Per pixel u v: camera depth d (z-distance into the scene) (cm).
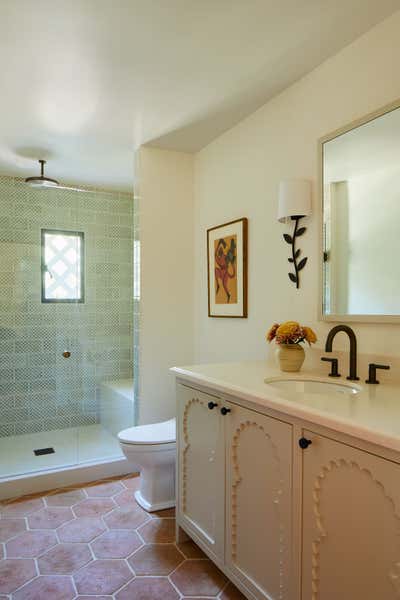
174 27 165
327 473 116
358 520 106
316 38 173
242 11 155
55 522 222
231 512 159
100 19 159
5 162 320
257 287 238
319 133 194
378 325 164
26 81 203
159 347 295
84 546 199
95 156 309
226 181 267
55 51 179
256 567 145
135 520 223
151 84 208
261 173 234
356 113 174
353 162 174
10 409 332
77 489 265
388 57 160
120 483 274
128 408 314
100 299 359
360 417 109
